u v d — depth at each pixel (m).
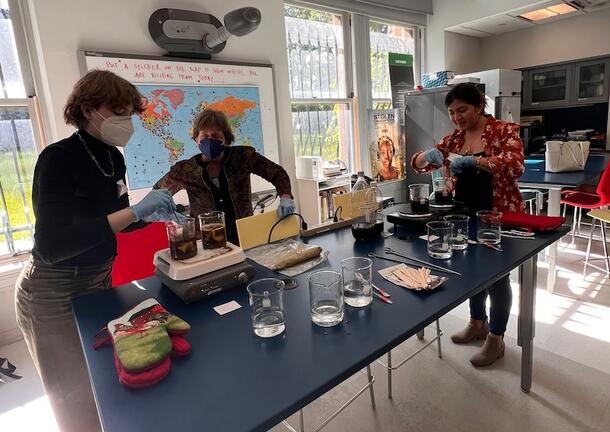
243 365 0.83
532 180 2.98
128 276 1.68
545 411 1.74
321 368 0.81
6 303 2.61
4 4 2.50
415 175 4.80
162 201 1.22
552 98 5.33
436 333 2.30
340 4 4.10
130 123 1.33
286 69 3.54
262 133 3.43
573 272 3.21
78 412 1.46
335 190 4.03
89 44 2.56
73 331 1.37
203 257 1.23
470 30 5.21
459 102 1.92
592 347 2.18
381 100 4.76
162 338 0.86
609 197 2.91
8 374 2.24
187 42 2.91
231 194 2.01
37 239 1.14
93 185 1.30
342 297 1.03
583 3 4.36
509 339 2.31
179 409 0.71
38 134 2.66
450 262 1.33
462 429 1.67
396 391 1.94
